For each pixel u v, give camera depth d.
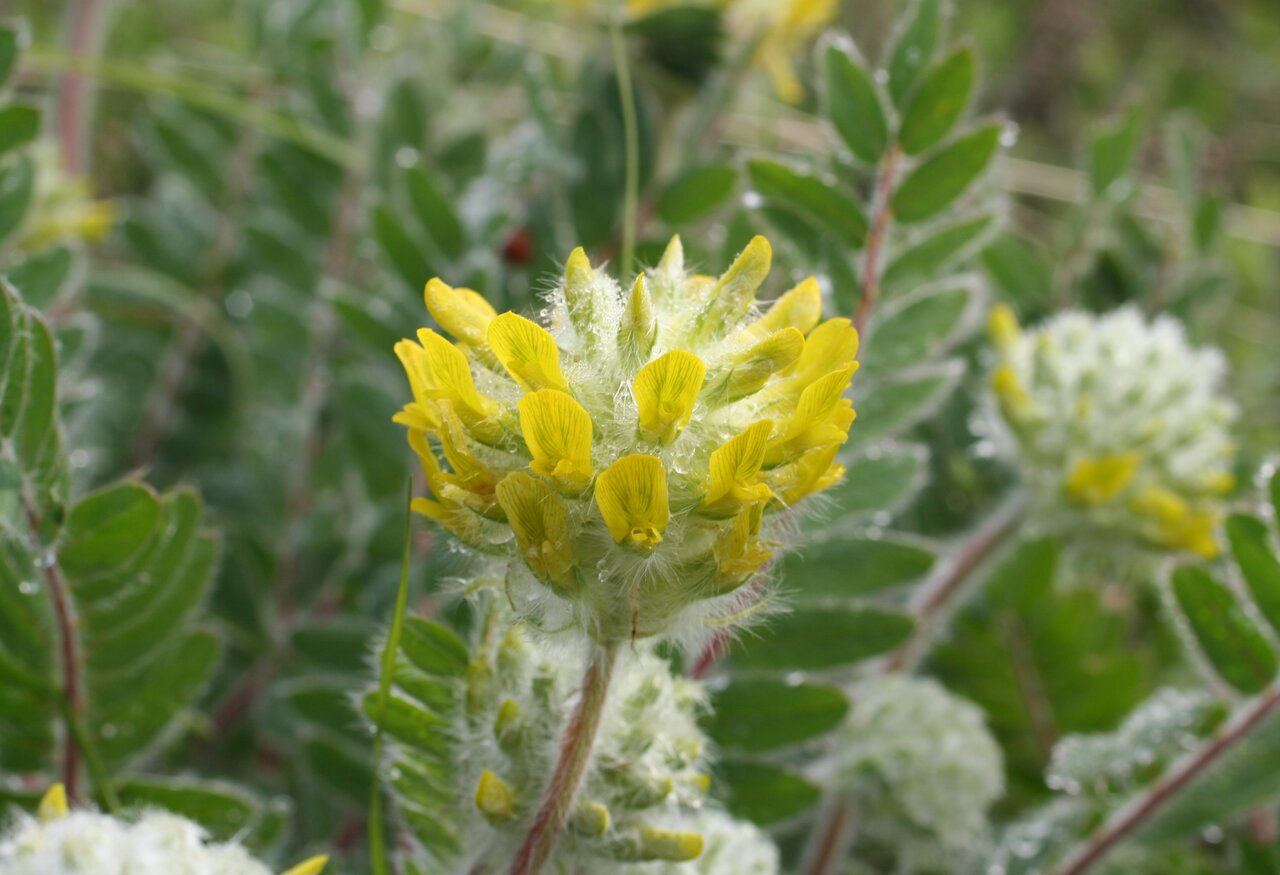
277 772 0.50
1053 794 0.51
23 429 0.35
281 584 0.51
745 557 0.33
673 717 0.35
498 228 0.51
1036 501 0.48
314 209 0.57
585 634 0.34
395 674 0.37
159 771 0.49
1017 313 0.58
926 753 0.45
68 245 0.47
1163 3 0.93
